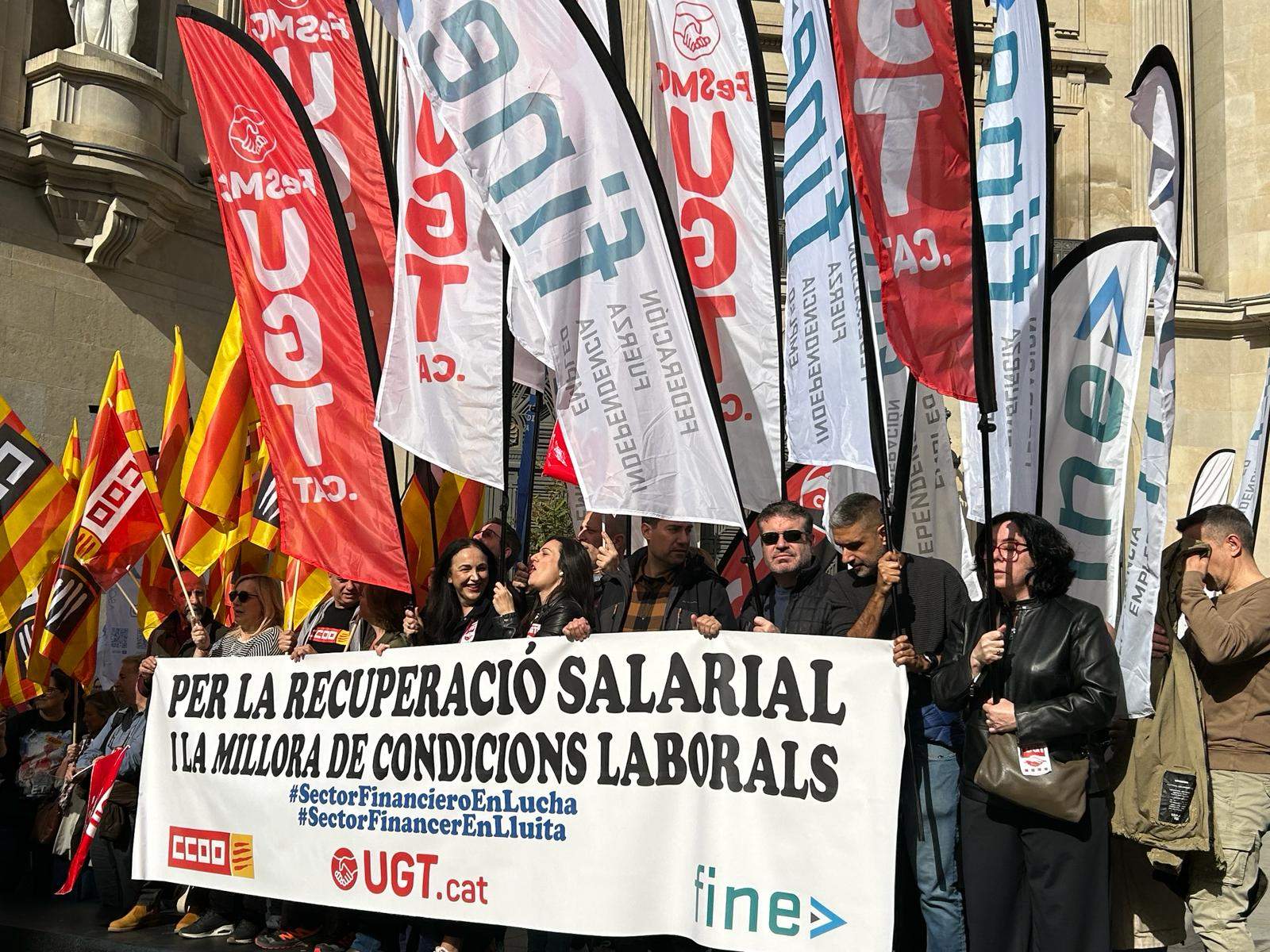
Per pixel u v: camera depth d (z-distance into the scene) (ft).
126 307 41.14
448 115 17.80
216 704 20.43
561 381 17.20
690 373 16.69
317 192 21.50
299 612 24.84
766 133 18.93
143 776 21.07
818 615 16.46
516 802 16.93
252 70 22.08
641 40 49.32
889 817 14.29
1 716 26.09
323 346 21.18
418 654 18.21
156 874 20.70
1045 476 18.44
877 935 14.17
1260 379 51.75
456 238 19.99
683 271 16.78
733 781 15.25
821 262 16.85
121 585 31.91
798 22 17.42
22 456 25.61
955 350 14.60
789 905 14.69
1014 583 14.52
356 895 18.37
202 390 43.47
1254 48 53.31
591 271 17.17
